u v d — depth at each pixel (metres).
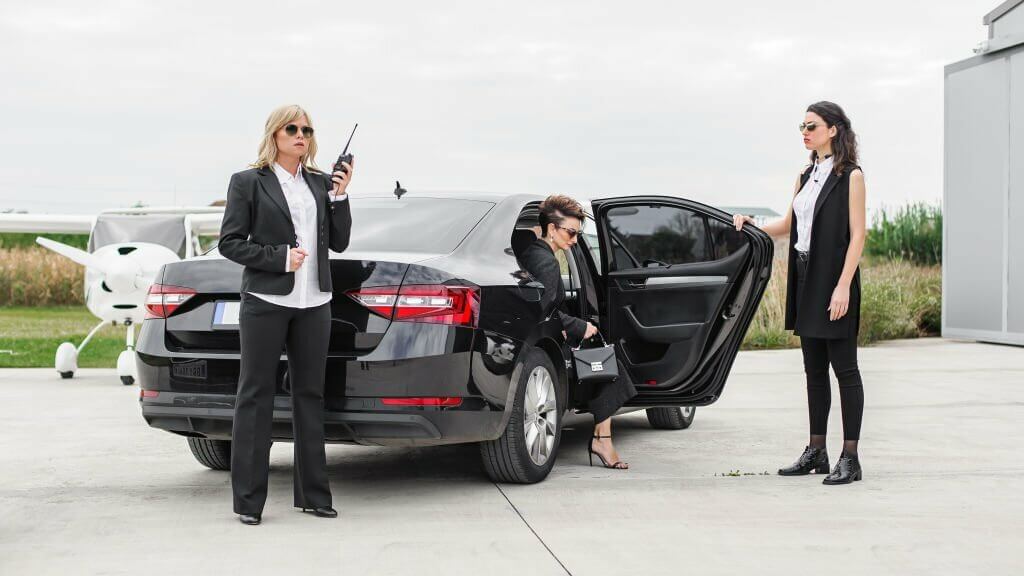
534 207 5.13
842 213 4.68
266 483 3.87
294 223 3.80
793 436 6.29
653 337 5.32
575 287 5.26
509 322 4.36
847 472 4.66
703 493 4.43
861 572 3.14
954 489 4.51
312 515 3.98
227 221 3.76
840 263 4.69
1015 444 5.83
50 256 25.30
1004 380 9.42
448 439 4.02
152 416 4.23
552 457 4.82
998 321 13.47
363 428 3.91
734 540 3.55
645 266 5.53
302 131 3.82
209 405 4.09
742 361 11.88
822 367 4.88
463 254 4.35
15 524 3.82
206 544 3.50
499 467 4.55
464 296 4.07
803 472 4.88
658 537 3.59
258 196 3.77
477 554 3.36
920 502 4.22
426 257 4.14
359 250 4.36
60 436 6.29
